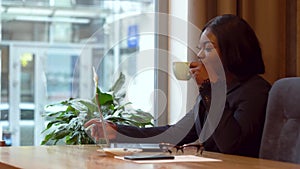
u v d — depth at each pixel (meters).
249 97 2.04
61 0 3.61
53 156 1.58
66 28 3.64
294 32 2.77
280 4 2.83
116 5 3.35
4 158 1.50
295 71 2.76
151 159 1.50
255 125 1.99
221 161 1.50
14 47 3.43
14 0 3.42
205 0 2.70
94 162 1.41
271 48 2.79
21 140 3.29
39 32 3.56
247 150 1.98
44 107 3.05
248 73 2.16
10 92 3.36
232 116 1.97
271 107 1.90
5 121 3.31
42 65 3.53
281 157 1.80
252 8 2.81
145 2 3.13
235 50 2.13
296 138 1.77
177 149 1.82
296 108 1.81
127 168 1.26
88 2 3.61
